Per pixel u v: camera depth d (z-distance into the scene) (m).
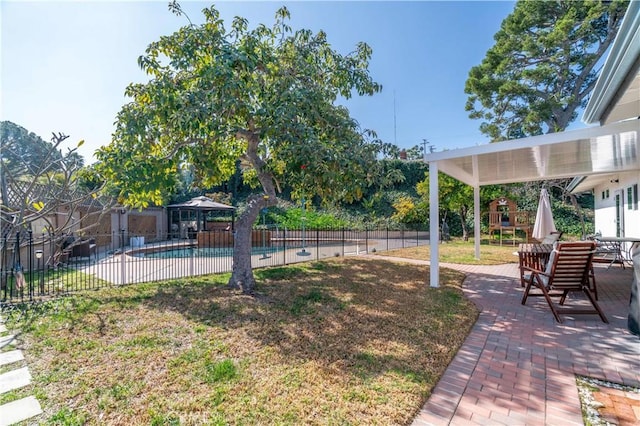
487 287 7.15
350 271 8.69
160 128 6.33
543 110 19.97
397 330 4.42
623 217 11.11
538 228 10.46
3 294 5.94
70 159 7.14
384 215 24.22
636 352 3.76
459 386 3.06
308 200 8.50
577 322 4.84
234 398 2.79
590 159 7.31
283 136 5.62
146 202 6.45
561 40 18.77
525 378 3.20
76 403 2.73
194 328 4.41
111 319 4.73
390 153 7.31
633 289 4.41
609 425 2.48
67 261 9.54
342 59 7.30
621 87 4.88
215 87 5.51
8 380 3.09
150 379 3.11
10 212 6.75
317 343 3.96
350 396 2.83
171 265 9.94
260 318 4.82
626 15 3.31
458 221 22.12
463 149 6.70
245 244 6.60
